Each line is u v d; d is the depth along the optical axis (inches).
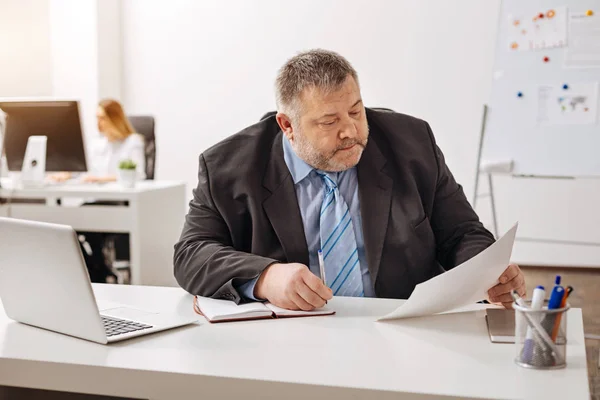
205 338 47.8
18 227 48.2
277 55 195.9
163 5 202.5
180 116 204.5
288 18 194.1
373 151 66.4
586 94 149.6
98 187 129.3
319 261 63.3
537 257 185.0
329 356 43.6
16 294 51.2
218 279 57.6
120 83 207.8
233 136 67.3
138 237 123.3
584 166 150.3
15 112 131.7
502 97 155.9
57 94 201.3
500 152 156.6
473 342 46.4
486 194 171.2
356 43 189.6
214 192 64.8
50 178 140.3
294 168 65.7
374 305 56.8
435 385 38.4
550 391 37.4
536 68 153.0
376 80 189.0
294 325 51.0
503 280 54.9
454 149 186.1
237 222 65.1
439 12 183.3
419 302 50.2
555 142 152.3
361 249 65.1
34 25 200.8
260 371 40.8
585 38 149.3
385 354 43.9
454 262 65.0
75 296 46.6
